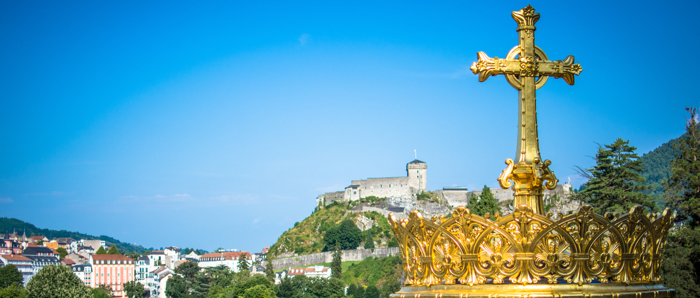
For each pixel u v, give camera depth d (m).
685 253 28.02
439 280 4.49
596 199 48.91
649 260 4.55
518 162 4.67
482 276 4.25
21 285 125.31
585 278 4.20
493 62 4.69
